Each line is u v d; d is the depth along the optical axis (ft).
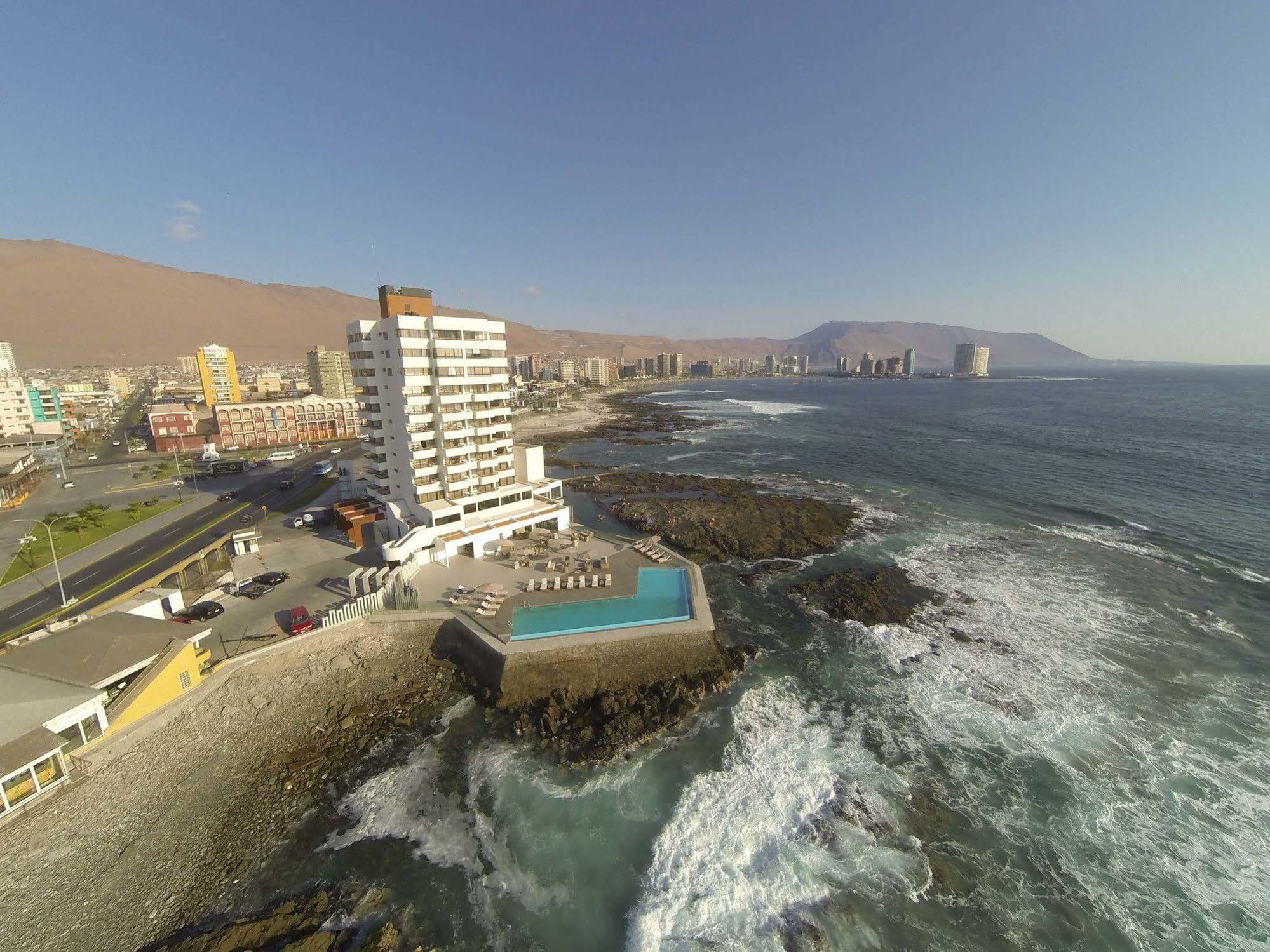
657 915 93.56
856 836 108.17
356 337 232.32
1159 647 168.96
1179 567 224.74
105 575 194.80
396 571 180.65
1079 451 450.71
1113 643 171.83
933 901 96.17
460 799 115.55
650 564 199.72
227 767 119.44
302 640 148.77
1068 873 100.83
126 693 116.37
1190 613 188.34
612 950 88.48
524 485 243.81
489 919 92.32
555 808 113.91
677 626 157.89
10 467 325.42
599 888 98.02
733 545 257.14
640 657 153.17
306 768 122.11
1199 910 93.91
